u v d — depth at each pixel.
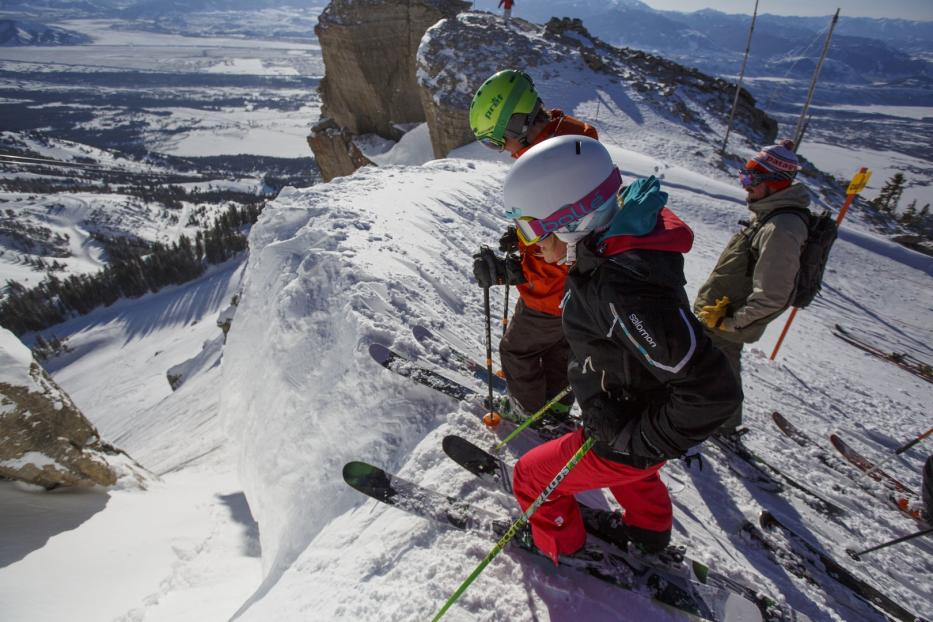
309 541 2.81
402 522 2.37
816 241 3.05
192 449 8.31
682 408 1.42
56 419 5.06
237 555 3.93
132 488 5.47
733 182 15.55
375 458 2.90
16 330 82.44
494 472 2.57
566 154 1.59
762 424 4.67
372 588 2.10
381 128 26.45
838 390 6.23
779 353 7.09
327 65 26.25
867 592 2.69
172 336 65.81
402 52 24.84
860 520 3.50
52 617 3.29
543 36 23.66
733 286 3.30
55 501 4.84
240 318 4.88
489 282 2.71
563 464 1.91
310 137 28.31
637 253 1.47
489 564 2.14
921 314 10.74
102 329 76.38
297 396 3.59
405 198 6.53
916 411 6.11
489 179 8.84
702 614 2.00
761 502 3.30
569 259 1.72
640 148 17.03
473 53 20.41
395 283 4.11
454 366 3.47
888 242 14.02
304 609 2.16
